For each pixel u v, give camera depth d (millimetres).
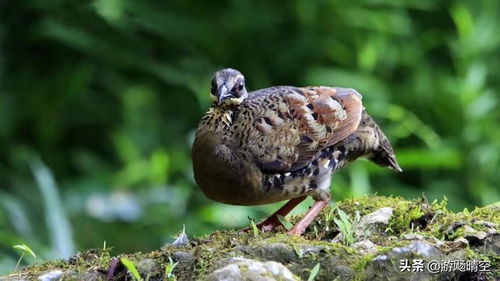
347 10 13289
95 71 13766
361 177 11578
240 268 6273
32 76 14000
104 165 13359
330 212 7723
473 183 12312
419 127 12477
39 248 10602
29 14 13953
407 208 7523
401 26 13352
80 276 6824
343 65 13352
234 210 11367
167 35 13477
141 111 13273
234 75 7797
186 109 13578
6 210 12055
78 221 11961
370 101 12586
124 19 13289
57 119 13711
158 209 12047
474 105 12398
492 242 6863
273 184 7793
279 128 7785
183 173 12758
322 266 6613
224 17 13641
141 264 6770
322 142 7898
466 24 12789
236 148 7652
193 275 6648
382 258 6602
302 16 13359
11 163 13359
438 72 13430
